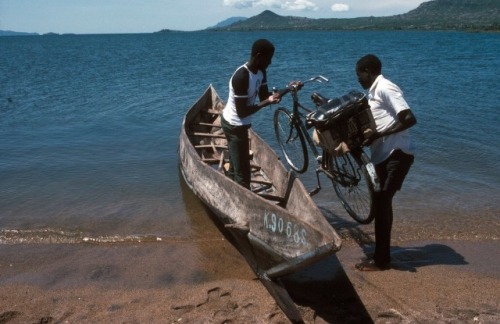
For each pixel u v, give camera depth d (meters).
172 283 5.13
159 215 6.84
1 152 10.03
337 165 5.87
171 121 13.16
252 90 5.37
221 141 8.96
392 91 4.90
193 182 6.74
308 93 18.03
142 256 5.71
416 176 8.34
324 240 3.98
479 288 5.01
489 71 26.59
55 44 109.94
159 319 4.48
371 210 5.16
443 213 6.90
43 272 5.36
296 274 5.23
